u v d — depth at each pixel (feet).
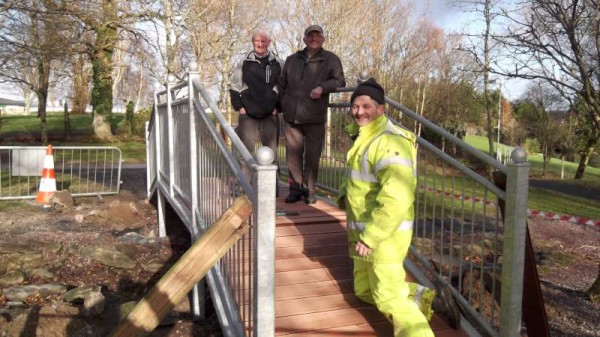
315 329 9.30
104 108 79.66
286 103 14.80
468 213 27.58
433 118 73.20
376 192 8.96
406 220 8.84
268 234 7.24
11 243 19.02
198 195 12.89
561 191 51.88
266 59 15.94
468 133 112.57
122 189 31.60
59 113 140.77
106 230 21.86
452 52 65.98
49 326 14.44
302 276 11.07
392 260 8.77
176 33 47.24
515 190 8.76
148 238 20.93
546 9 16.51
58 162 47.55
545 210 37.81
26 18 30.83
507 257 8.95
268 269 7.29
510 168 8.84
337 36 54.65
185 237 21.48
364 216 9.06
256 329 7.41
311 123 14.75
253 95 15.71
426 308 9.19
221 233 7.12
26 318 14.60
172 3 46.19
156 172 21.84
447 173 46.09
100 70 78.38
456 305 9.58
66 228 21.85
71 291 16.01
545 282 18.67
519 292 8.97
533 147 96.43
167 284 6.95
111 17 45.88
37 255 18.30
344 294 10.52
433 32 66.85
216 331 14.03
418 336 8.43
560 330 14.16
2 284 16.83
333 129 17.07
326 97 14.71
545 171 78.89
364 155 9.00
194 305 14.55
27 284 17.01
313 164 15.21
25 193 29.71
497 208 9.48
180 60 49.90
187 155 14.20
